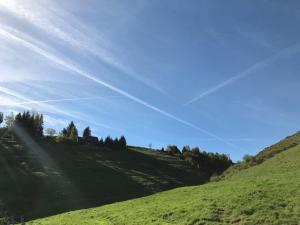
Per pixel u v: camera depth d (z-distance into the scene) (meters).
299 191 35.03
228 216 32.59
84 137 171.88
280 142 72.44
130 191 104.69
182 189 50.06
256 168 59.28
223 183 47.84
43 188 97.88
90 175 115.88
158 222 34.31
